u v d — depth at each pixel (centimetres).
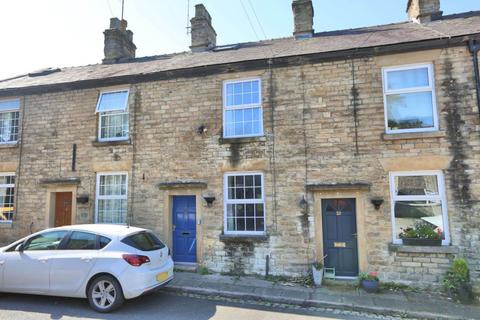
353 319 555
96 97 991
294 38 1080
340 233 775
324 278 752
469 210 693
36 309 569
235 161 848
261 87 858
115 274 555
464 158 708
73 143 987
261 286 714
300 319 548
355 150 774
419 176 746
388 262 724
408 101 771
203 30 1172
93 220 936
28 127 1038
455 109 725
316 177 790
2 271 604
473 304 612
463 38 724
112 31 1258
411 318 566
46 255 595
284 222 794
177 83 925
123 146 940
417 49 758
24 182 1012
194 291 688
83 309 571
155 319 531
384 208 741
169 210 888
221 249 827
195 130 891
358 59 801
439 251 690
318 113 809
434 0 967
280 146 822
